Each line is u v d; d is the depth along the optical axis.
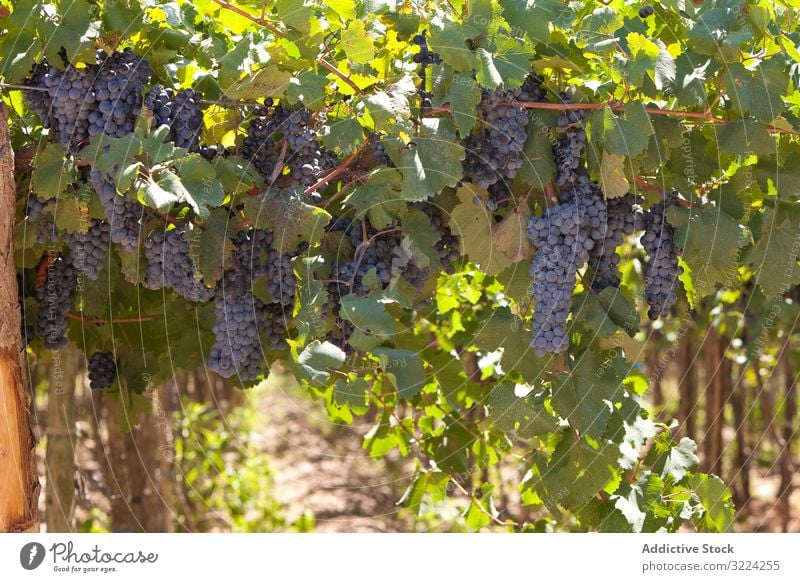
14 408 1.62
